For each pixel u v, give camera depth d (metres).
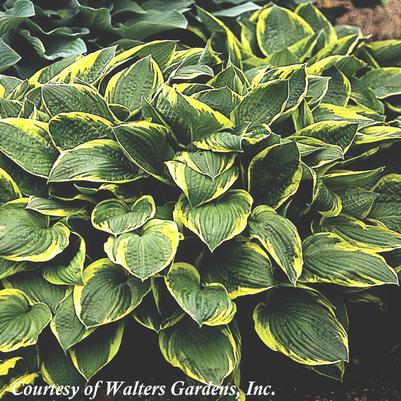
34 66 2.29
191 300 1.68
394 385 1.93
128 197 1.80
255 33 2.41
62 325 1.70
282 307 1.79
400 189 1.95
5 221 1.72
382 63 2.39
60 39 2.30
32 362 1.77
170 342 1.74
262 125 1.82
